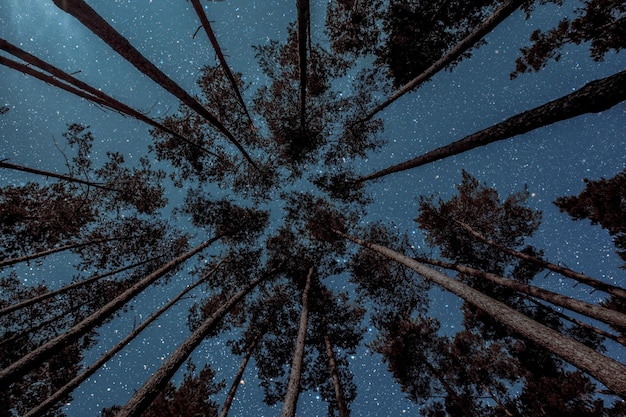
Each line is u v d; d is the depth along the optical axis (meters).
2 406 6.87
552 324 9.34
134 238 9.49
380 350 11.60
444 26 7.80
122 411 4.36
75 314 8.53
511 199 9.87
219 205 10.55
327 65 9.55
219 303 10.93
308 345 11.23
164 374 5.01
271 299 11.62
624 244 7.27
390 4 7.64
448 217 10.27
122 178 9.14
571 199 7.85
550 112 3.49
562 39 7.62
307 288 10.59
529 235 9.82
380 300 11.27
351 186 11.27
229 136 6.15
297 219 11.84
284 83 9.91
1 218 6.86
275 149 10.93
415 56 8.32
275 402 10.50
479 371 10.98
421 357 10.87
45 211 7.84
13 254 7.45
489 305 4.69
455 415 10.56
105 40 2.91
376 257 10.97
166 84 3.60
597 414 8.07
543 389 8.95
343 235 11.29
